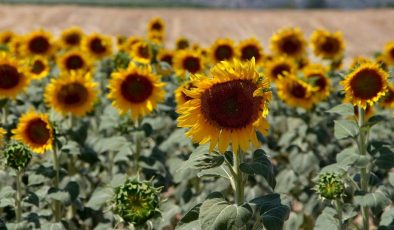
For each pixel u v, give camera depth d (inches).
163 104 118.6
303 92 125.1
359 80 84.4
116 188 61.9
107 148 100.7
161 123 113.7
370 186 92.4
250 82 59.8
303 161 112.2
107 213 98.3
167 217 94.7
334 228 84.7
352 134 87.0
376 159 86.4
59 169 93.2
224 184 99.3
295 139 118.0
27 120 89.8
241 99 59.7
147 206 59.7
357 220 119.0
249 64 59.5
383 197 82.6
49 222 92.0
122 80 102.9
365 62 87.9
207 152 63.7
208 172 67.7
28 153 79.7
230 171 66.7
